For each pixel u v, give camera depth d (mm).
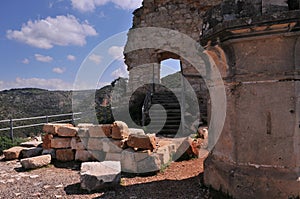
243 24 3039
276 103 3170
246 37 3158
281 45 3107
